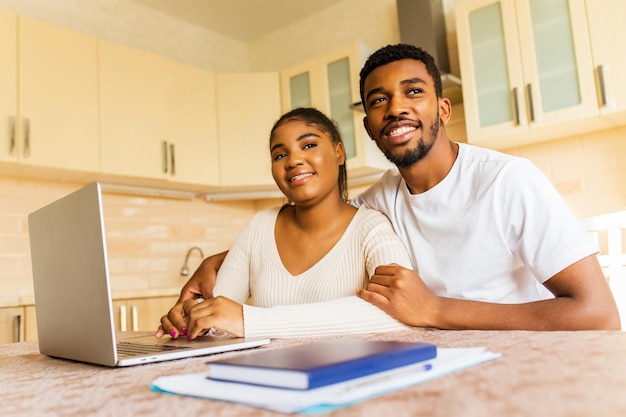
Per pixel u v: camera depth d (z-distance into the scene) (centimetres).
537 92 233
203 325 96
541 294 130
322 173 134
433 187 125
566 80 226
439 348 62
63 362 83
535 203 112
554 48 229
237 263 146
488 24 248
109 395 51
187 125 304
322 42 356
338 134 150
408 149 124
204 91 314
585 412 35
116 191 303
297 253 137
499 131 243
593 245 108
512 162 118
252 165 318
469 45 253
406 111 122
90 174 269
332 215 137
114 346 70
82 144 258
